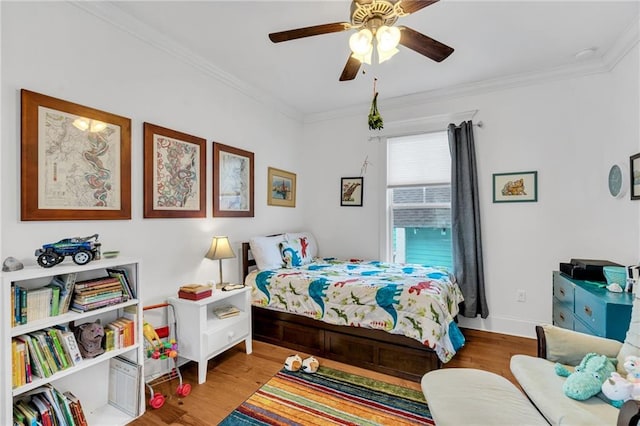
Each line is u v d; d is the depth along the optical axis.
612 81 2.62
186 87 2.56
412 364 2.25
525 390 1.44
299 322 2.74
